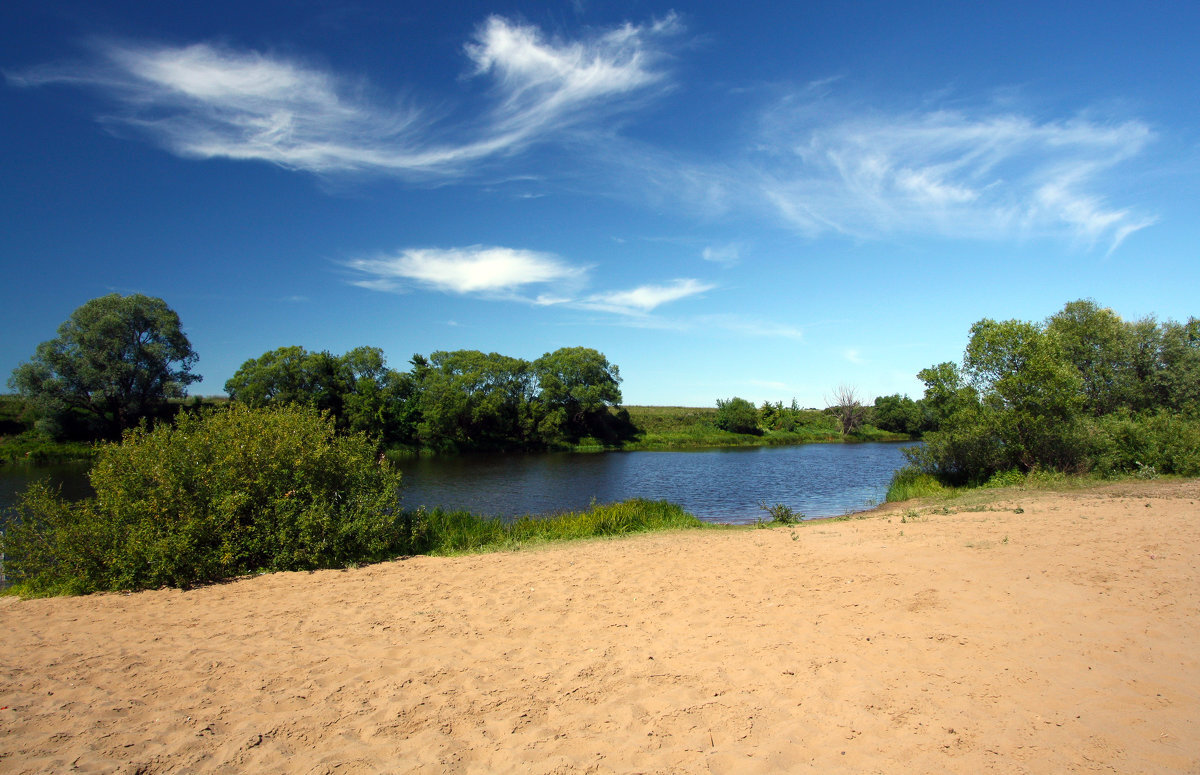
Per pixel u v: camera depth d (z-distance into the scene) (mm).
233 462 10320
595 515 14789
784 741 3701
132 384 39250
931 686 4379
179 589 8922
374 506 11180
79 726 4125
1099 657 4734
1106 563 7559
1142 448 19531
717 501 23531
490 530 13672
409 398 51375
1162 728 3662
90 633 6598
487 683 4781
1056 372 19016
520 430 54812
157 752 3748
